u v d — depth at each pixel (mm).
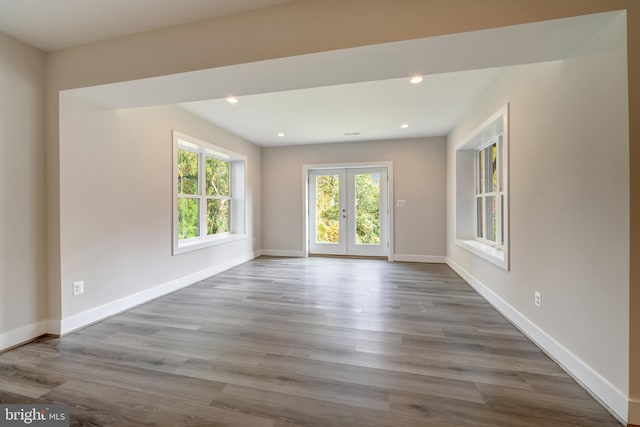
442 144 5094
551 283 1959
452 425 1337
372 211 5684
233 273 4422
